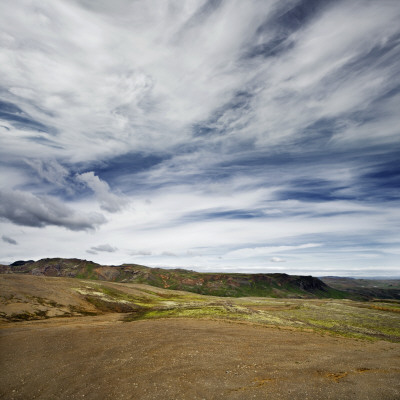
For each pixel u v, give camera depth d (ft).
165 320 174.29
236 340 114.62
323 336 147.54
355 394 62.18
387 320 243.81
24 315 178.40
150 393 59.26
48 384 66.08
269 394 59.93
